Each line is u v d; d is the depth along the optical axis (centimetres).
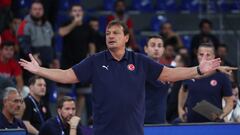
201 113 2053
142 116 1473
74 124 2047
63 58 2881
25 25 2833
